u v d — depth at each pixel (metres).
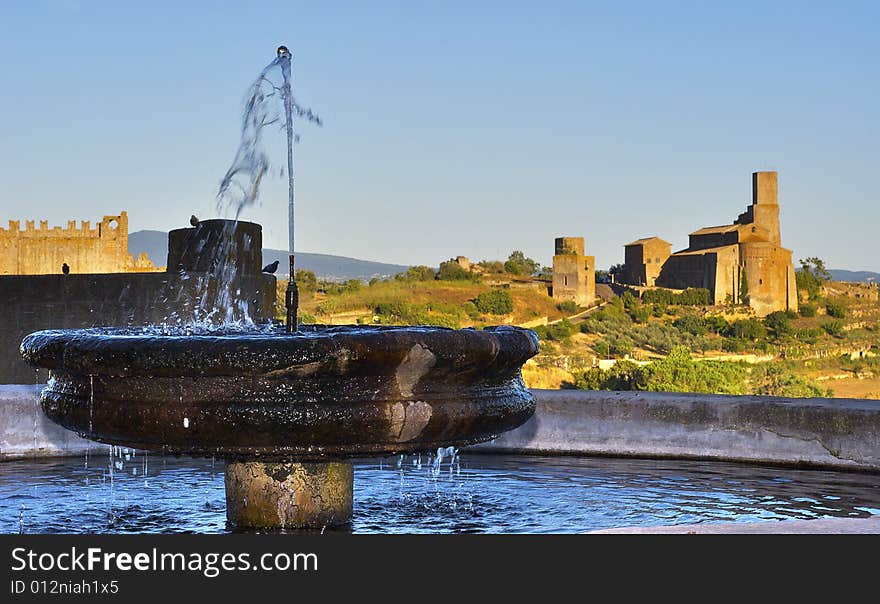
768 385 97.94
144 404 4.02
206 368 3.88
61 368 4.20
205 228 12.15
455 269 123.88
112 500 5.41
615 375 89.31
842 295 137.62
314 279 107.38
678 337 112.00
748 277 128.75
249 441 3.97
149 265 91.94
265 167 6.27
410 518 4.88
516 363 4.30
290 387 3.93
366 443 4.02
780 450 6.83
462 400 4.12
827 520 2.52
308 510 4.46
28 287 11.55
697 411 7.10
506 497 5.54
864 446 6.57
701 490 5.88
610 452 7.21
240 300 12.28
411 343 3.94
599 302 126.00
